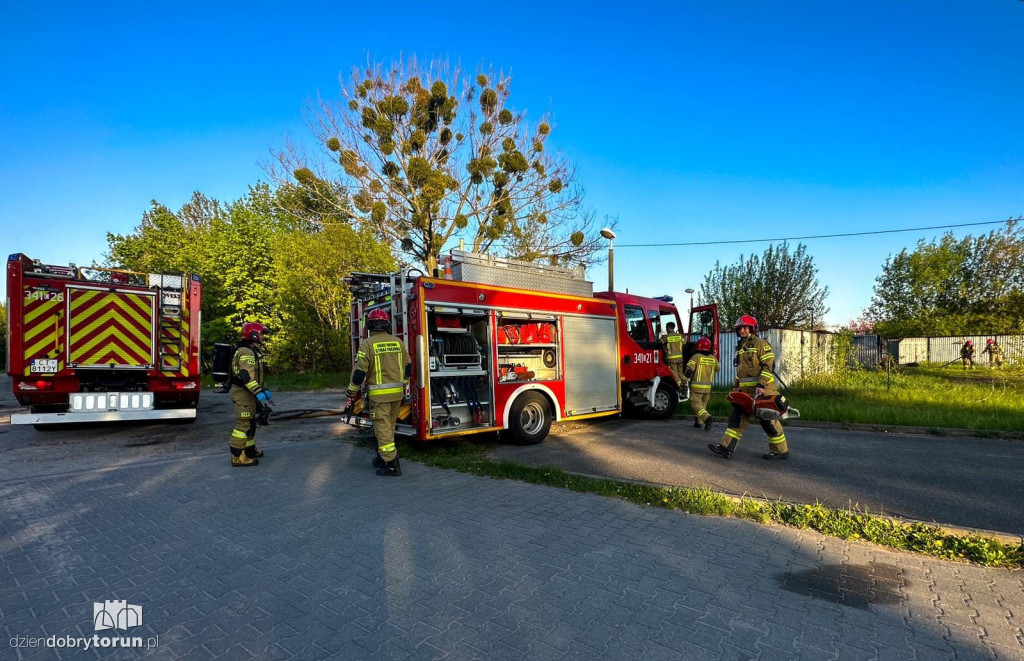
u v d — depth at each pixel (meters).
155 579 3.56
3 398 17.61
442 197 17.62
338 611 3.12
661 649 2.71
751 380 7.14
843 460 7.08
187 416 9.62
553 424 10.49
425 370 7.25
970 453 7.48
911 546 4.03
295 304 23.28
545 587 3.40
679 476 6.27
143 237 30.09
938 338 32.28
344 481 6.03
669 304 11.73
